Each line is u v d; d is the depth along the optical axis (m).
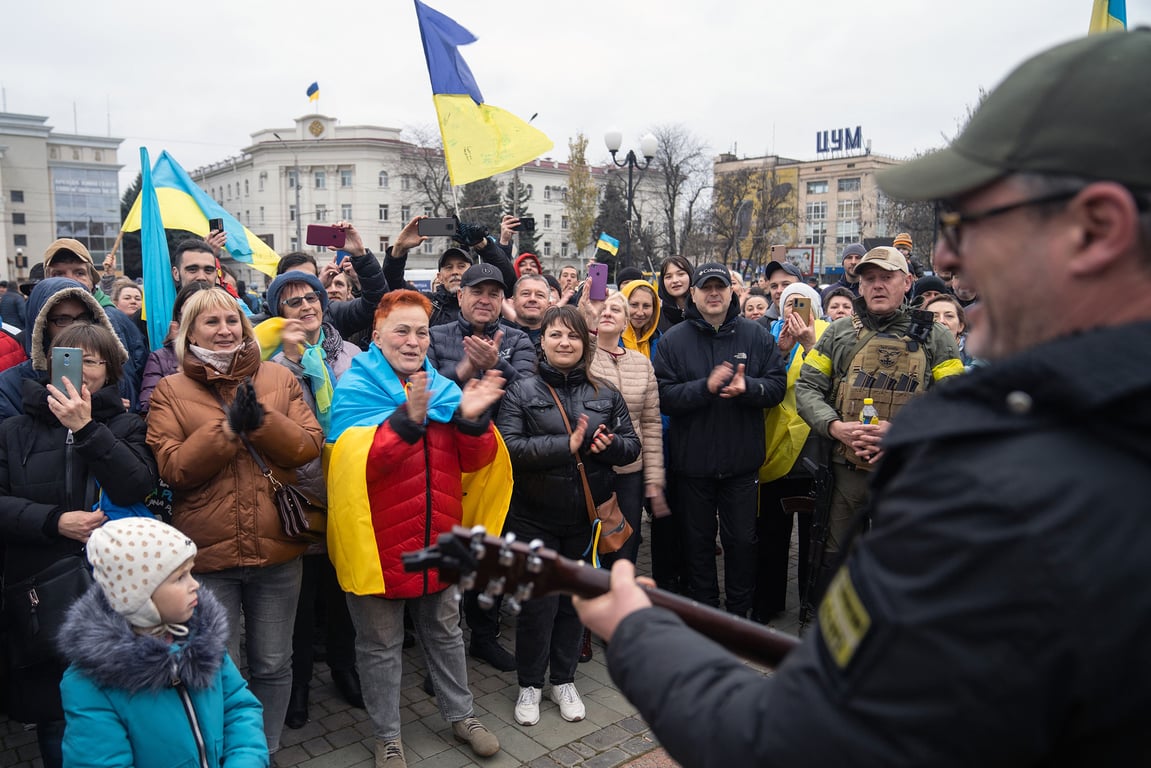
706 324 4.53
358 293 6.24
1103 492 0.71
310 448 3.15
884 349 4.01
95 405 3.03
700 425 4.47
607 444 3.65
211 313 3.13
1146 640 0.68
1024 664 0.70
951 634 0.73
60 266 5.41
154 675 2.10
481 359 3.68
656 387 4.50
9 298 6.96
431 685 3.94
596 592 1.29
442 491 3.27
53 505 2.93
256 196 70.50
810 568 4.25
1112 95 0.82
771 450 4.73
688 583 5.09
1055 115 0.84
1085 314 0.85
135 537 2.13
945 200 0.94
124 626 2.13
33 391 2.98
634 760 3.35
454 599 3.45
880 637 0.77
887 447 0.90
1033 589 0.70
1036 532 0.71
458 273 5.40
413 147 54.41
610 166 47.00
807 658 0.87
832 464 4.16
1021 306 0.88
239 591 3.17
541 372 3.86
